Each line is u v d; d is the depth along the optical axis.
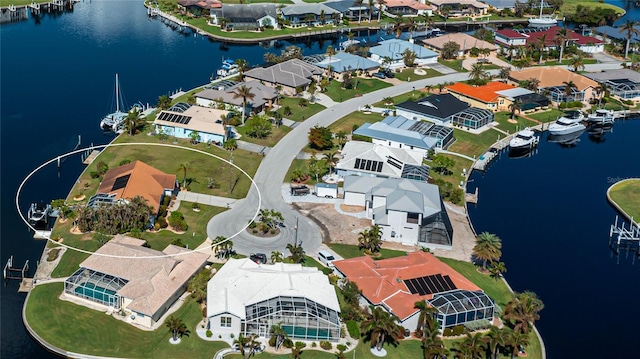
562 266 169.88
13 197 183.88
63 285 144.62
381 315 129.50
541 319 149.38
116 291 137.38
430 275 149.00
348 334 135.62
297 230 173.12
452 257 166.25
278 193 192.50
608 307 154.75
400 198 172.38
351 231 174.38
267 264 150.50
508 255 173.12
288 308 132.88
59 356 126.69
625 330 147.12
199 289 140.88
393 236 172.25
